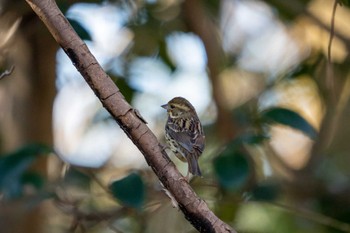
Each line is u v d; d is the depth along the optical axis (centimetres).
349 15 1510
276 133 1623
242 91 1550
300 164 1582
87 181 1158
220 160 1013
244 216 1284
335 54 1437
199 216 668
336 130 1583
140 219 1254
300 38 1546
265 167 1470
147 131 666
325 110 1467
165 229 1355
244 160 1012
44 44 1165
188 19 1314
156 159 666
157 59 1323
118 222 1295
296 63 1498
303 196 1417
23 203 1091
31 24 1140
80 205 1185
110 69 1265
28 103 1183
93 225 1192
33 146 1026
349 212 1317
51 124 1209
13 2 1118
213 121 1434
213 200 1163
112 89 664
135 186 974
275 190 1191
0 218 1147
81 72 667
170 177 666
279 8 1377
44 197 1049
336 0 1012
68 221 1295
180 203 670
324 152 1495
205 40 1308
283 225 1283
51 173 1237
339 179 1450
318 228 1291
